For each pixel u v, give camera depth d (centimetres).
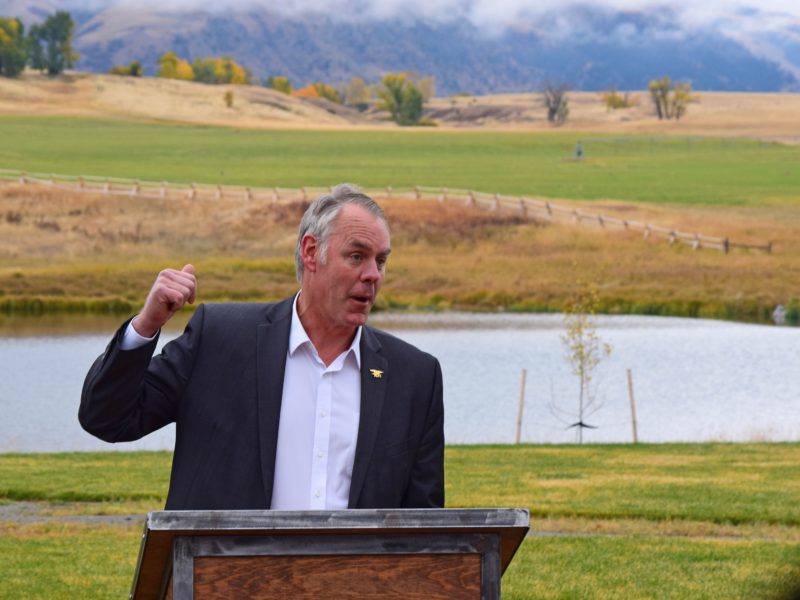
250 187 10462
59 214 9300
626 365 4503
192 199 9675
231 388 509
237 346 514
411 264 8331
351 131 18725
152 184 10262
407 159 13775
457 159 13938
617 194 10756
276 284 8125
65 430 3114
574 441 3008
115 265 8331
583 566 1321
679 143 16538
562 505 1712
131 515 1700
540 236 8856
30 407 3494
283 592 369
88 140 15238
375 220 509
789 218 9544
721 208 9981
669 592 1196
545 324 6316
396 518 370
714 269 8075
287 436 507
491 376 4172
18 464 2198
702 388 3934
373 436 509
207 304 532
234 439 503
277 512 364
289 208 9562
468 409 3494
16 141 14562
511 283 7938
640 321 6619
